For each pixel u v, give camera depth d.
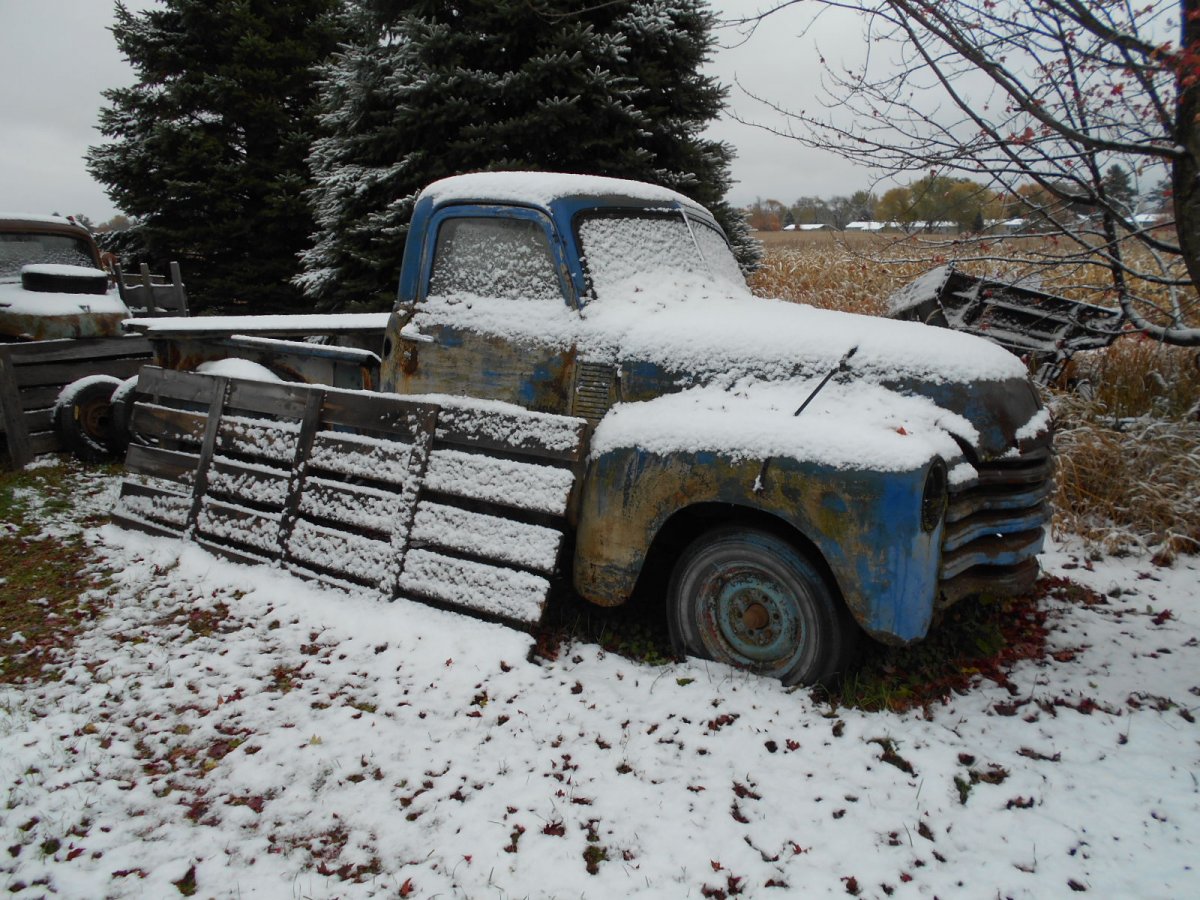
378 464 4.32
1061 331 6.45
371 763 3.05
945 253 4.67
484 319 4.20
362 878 2.52
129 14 14.37
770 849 2.62
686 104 9.09
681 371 3.73
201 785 2.94
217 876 2.52
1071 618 4.27
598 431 3.81
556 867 2.55
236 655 3.82
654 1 8.91
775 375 3.59
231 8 14.11
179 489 5.19
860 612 3.15
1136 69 3.13
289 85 14.41
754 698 3.39
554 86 8.13
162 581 4.60
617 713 3.35
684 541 4.10
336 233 9.23
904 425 3.28
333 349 5.26
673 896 2.44
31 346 7.03
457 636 3.85
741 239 10.08
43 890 2.46
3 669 3.73
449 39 8.19
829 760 3.03
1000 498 3.52
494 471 3.97
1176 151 3.28
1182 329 4.04
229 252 14.40
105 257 9.05
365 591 4.23
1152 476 5.50
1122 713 3.34
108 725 3.29
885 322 3.88
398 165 8.41
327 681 3.61
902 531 3.08
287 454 4.66
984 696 3.49
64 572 4.76
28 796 2.87
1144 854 2.57
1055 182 3.85
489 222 4.27
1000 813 2.77
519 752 3.11
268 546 4.62
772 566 3.44
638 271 4.25
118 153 14.17
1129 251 4.95
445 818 2.76
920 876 2.52
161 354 5.95
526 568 3.94
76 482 6.57
